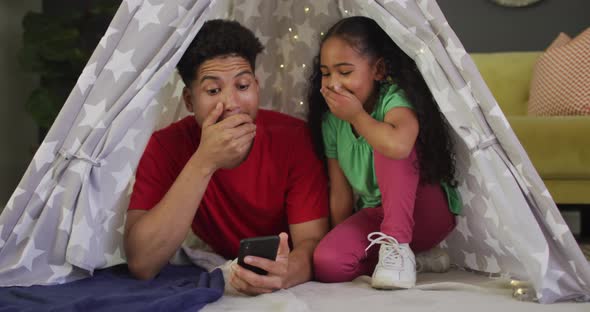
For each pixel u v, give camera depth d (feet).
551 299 4.57
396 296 4.66
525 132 9.84
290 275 5.00
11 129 13.41
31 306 4.22
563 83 11.38
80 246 4.83
